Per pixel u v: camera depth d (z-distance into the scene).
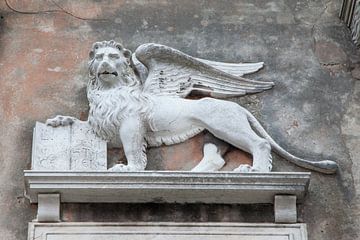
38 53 18.55
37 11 19.09
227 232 16.48
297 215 16.88
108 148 17.36
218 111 17.38
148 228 16.45
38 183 16.39
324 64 18.78
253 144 17.20
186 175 16.47
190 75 18.12
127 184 16.41
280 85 18.45
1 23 18.89
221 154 17.36
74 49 18.66
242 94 18.22
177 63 18.14
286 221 16.62
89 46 18.73
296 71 18.66
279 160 17.47
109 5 19.28
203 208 16.77
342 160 17.61
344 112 18.19
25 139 17.53
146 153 17.34
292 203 16.69
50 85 18.19
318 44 19.03
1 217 16.64
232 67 18.48
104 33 18.92
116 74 17.61
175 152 17.41
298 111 18.14
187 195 16.61
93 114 17.33
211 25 19.14
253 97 18.27
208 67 18.20
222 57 18.75
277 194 16.66
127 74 17.80
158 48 17.95
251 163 17.33
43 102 17.97
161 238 16.38
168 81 17.92
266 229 16.55
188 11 19.31
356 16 18.70
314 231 16.77
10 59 18.42
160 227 16.47
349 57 18.89
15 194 16.91
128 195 16.56
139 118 17.23
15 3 19.17
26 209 16.72
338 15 19.41
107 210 16.64
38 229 16.34
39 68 18.38
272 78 18.53
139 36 18.92
